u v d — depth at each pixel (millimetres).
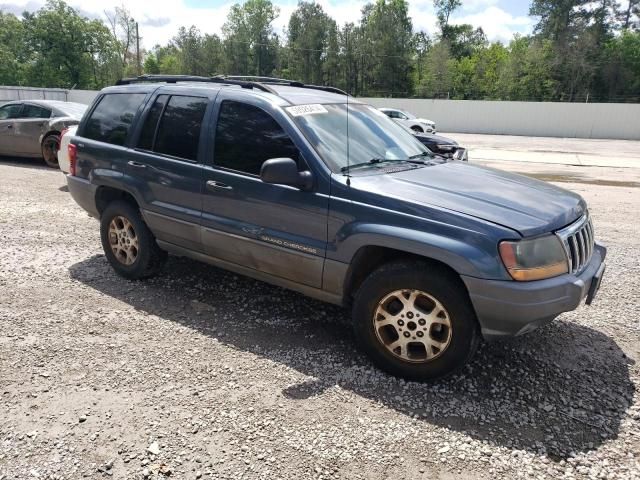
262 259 3883
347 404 3107
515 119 37344
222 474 2516
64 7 62344
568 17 60906
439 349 3230
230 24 74000
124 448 2682
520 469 2604
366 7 67625
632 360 3713
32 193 8820
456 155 11383
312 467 2576
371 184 3412
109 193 5082
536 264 2998
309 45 67125
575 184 12086
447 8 70812
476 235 3006
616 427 2953
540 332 4109
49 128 11094
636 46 56188
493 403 3158
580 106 35594
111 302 4484
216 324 4121
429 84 61312
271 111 3820
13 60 62438
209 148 4125
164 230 4504
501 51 66250
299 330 4059
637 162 17828
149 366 3469
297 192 3602
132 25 53500
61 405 3023
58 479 2465
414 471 2572
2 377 3289
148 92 4734
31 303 4406
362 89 66312
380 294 3346
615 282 5246
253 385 3279
